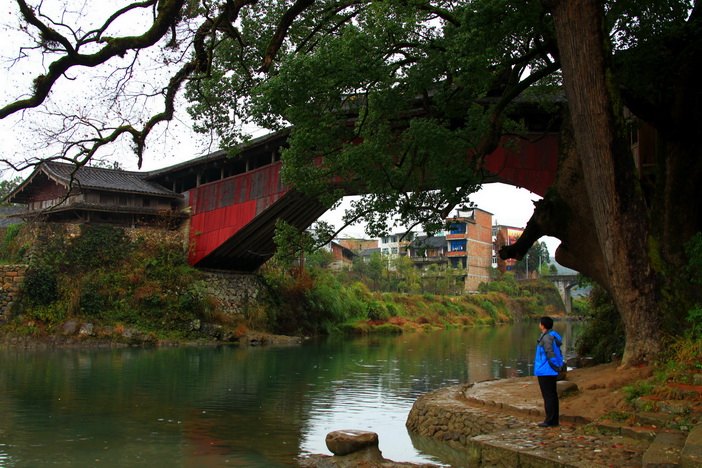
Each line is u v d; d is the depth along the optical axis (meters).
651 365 8.34
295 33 12.98
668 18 10.72
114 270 27.77
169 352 21.92
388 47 11.19
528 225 11.79
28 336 23.86
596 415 7.53
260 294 31.45
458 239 66.62
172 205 32.22
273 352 22.70
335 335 34.34
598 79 8.62
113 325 25.19
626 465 5.66
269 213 27.30
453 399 9.80
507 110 13.11
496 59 10.84
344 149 11.57
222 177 29.38
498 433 7.16
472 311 54.47
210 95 13.35
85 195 29.06
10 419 9.78
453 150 11.08
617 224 8.73
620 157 8.67
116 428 9.18
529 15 9.84
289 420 9.89
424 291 56.94
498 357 21.45
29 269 25.47
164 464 7.20
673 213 10.53
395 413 10.59
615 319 15.82
